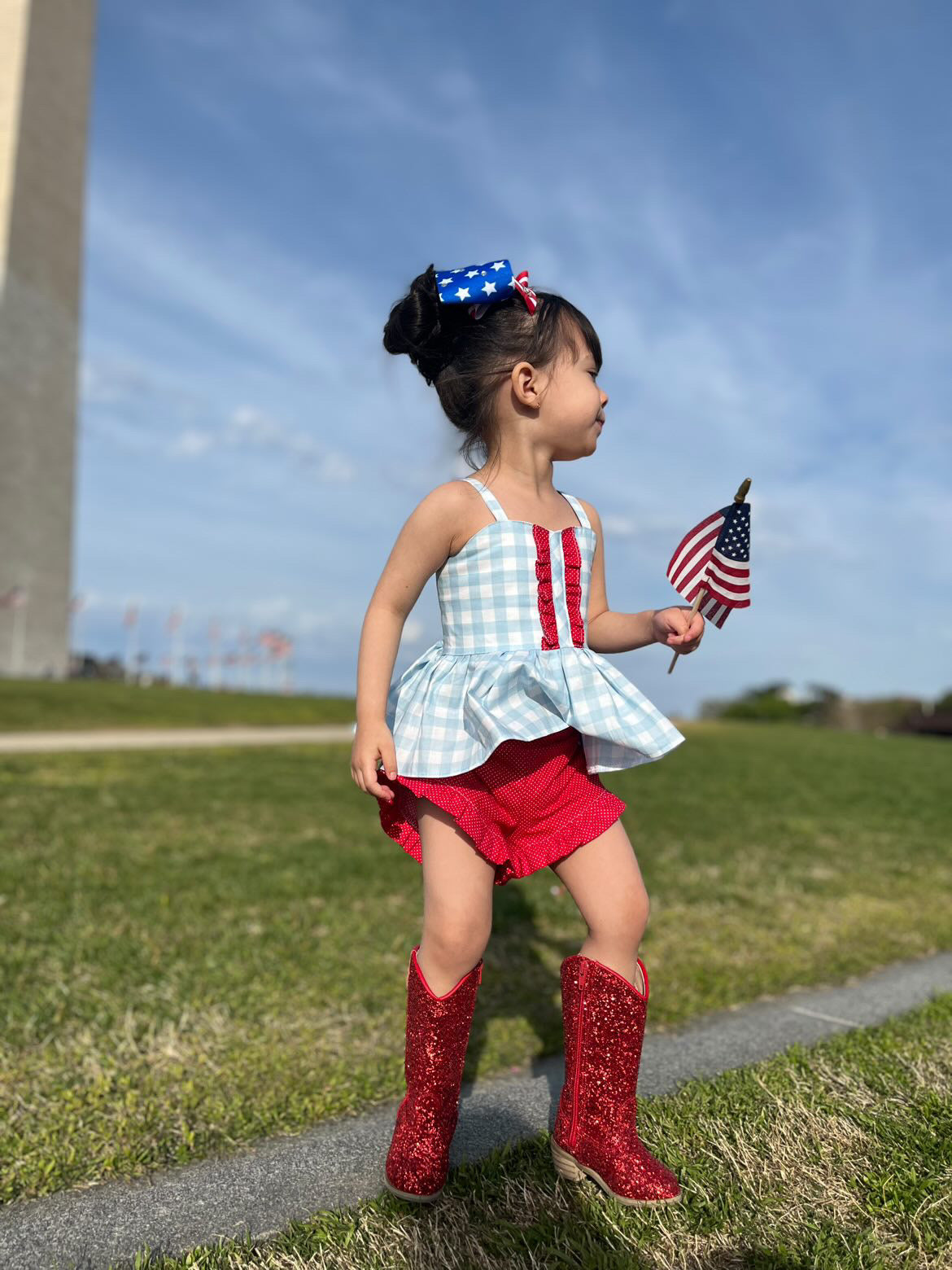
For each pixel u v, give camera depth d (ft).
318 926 12.66
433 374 6.42
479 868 5.62
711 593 6.35
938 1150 5.89
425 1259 5.05
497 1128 6.78
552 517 6.30
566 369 6.12
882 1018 9.32
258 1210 5.77
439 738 5.60
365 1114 7.24
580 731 5.61
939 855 19.34
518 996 10.12
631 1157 5.58
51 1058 8.13
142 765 33.24
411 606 6.07
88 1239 5.46
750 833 21.26
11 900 13.41
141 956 11.05
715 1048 8.38
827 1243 5.03
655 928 12.93
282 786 27.86
